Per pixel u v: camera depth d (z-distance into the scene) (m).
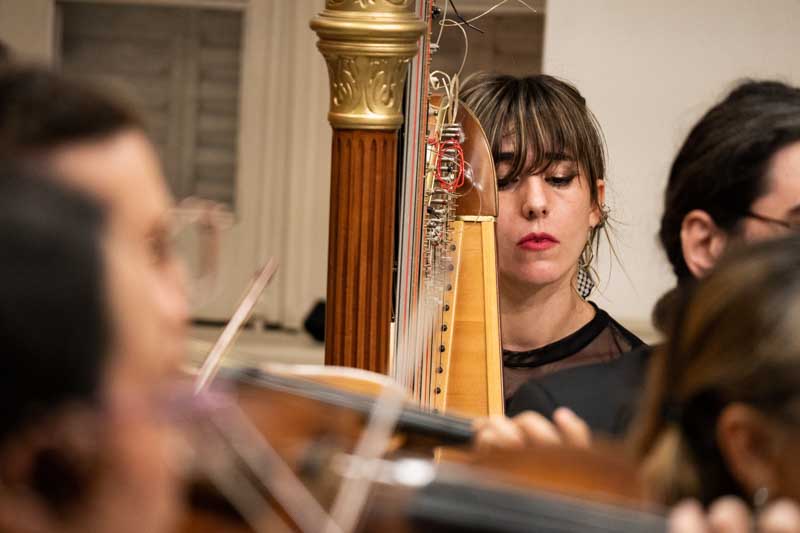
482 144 4.21
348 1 3.11
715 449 1.83
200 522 1.85
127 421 1.08
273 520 1.84
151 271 1.31
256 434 1.94
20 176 1.07
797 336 1.74
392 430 2.34
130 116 1.39
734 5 7.02
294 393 2.14
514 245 4.41
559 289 4.47
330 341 3.18
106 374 1.07
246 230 9.50
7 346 1.01
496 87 4.55
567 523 1.68
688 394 1.84
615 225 6.65
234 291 9.39
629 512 1.70
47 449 1.04
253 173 9.50
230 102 9.73
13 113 1.31
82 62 9.87
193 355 2.23
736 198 3.00
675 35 7.05
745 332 1.78
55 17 9.77
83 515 1.07
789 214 2.95
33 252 1.02
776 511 1.57
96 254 1.05
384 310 3.16
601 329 4.52
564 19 7.11
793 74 7.02
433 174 3.94
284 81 9.46
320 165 9.45
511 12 9.05
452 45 9.13
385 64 3.10
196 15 9.71
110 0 9.75
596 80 7.12
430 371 3.84
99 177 1.31
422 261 3.62
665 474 1.86
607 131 7.12
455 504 1.71
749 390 1.75
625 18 7.07
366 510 1.75
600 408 3.01
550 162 4.43
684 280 3.17
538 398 3.06
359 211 3.14
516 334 4.48
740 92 3.16
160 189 1.40
